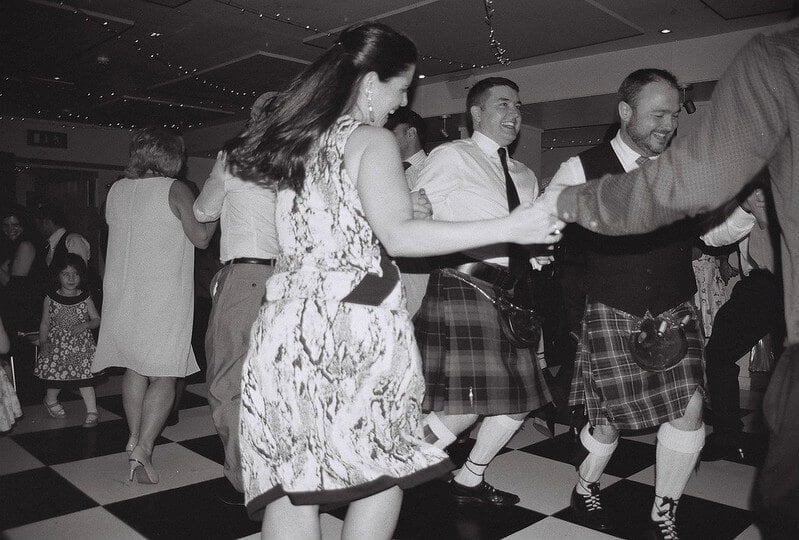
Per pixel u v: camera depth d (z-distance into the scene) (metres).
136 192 2.61
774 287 2.85
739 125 0.92
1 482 2.54
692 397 1.95
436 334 2.17
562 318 3.37
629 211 1.00
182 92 8.02
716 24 5.39
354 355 1.13
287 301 1.18
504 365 2.16
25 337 4.18
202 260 4.80
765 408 0.96
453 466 1.24
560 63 6.60
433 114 7.62
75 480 2.56
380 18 5.19
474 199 2.24
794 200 0.91
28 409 3.73
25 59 6.54
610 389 1.98
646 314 1.95
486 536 2.08
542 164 10.32
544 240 1.09
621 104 2.01
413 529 2.12
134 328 2.53
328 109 1.21
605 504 2.36
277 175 1.22
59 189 11.46
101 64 6.76
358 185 1.13
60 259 3.48
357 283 1.15
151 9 5.09
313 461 1.14
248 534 2.08
